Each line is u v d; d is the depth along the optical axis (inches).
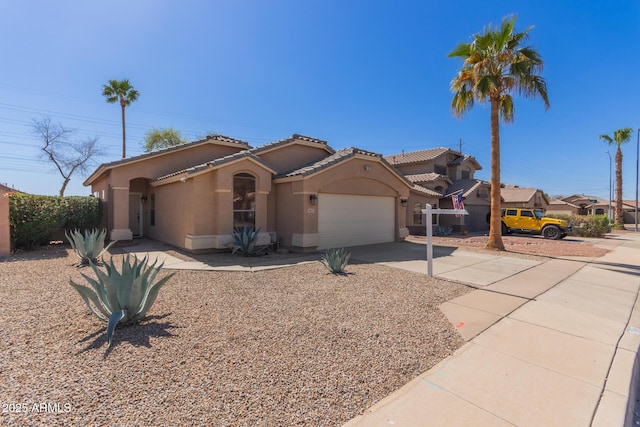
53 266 331.3
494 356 157.5
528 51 474.0
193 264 362.6
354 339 169.3
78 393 114.3
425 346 165.0
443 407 117.2
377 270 347.6
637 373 150.3
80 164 1190.3
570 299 255.0
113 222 540.7
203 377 127.9
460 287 283.4
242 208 466.6
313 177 468.4
